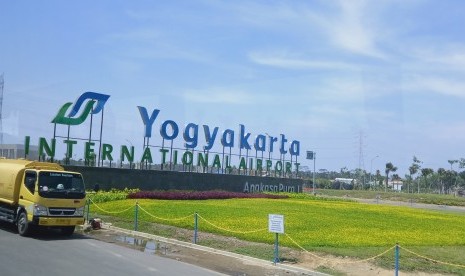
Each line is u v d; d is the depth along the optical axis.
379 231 21.70
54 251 14.08
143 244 17.14
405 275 13.34
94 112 35.19
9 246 14.53
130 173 37.00
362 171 130.62
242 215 24.78
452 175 124.38
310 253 15.68
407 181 127.50
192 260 14.56
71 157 33.84
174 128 41.75
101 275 11.02
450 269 14.31
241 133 50.81
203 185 44.00
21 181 17.98
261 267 14.06
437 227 25.22
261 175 53.72
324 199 50.00
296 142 60.41
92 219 20.73
